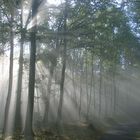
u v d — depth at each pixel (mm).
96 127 35312
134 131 30531
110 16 23984
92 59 40906
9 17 22359
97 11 23984
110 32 24750
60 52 27547
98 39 24891
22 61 27812
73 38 24734
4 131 24875
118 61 35031
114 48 26031
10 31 21578
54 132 28703
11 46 24500
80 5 24062
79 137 27594
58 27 24531
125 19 24703
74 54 40594
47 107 31188
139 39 28422
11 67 24766
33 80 21688
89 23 24188
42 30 22125
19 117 29844
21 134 25938
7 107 24797
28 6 22500
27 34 21672
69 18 24516
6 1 21969
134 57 40000
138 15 24984
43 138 24922
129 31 26391
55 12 24062
